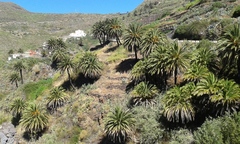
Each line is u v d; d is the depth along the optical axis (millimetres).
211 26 56406
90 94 54281
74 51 125562
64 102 58219
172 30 73062
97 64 59594
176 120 35062
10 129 60312
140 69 48562
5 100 80000
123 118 40031
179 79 43938
